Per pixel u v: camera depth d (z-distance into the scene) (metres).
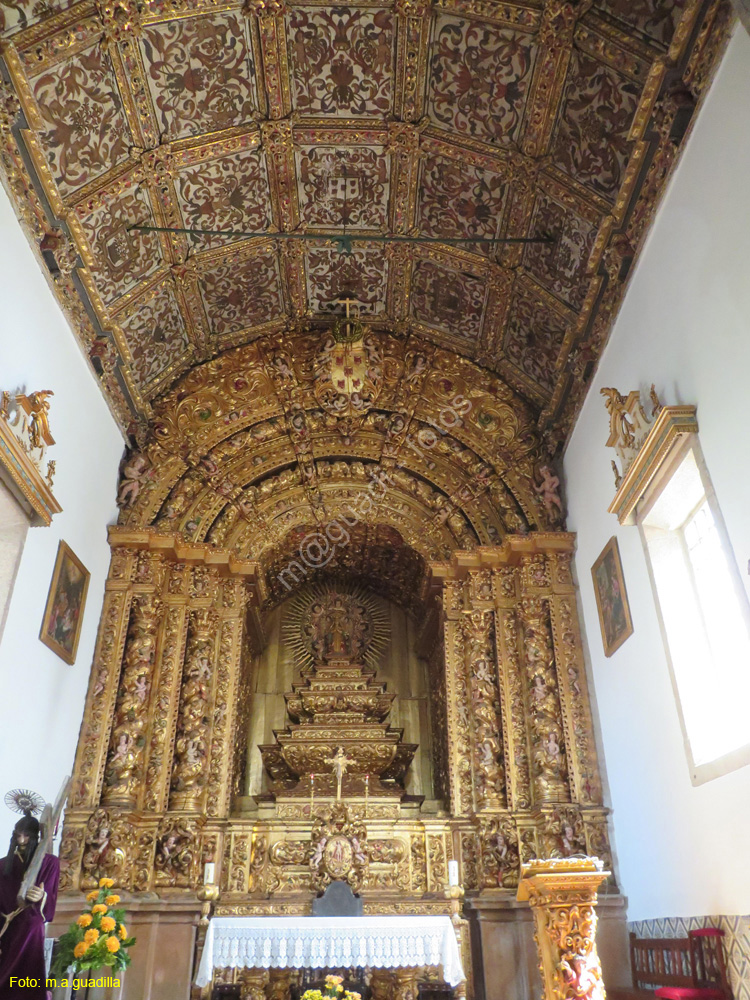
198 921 11.49
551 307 13.52
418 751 15.88
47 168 10.12
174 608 13.96
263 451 15.58
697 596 10.24
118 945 7.95
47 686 11.08
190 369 15.45
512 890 12.07
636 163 10.12
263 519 15.27
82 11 9.66
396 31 11.09
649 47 9.34
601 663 12.73
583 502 13.68
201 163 12.34
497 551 14.59
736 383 8.03
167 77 11.05
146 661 13.19
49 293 10.86
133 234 12.44
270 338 15.73
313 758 14.00
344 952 9.44
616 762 12.01
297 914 11.12
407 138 12.46
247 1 10.60
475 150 12.21
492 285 14.10
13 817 9.80
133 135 11.38
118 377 13.55
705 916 8.80
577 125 10.93
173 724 13.16
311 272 14.86
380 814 13.22
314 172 13.09
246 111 11.99
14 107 9.38
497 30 10.61
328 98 12.01
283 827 12.84
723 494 8.29
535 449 15.17
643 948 10.38
